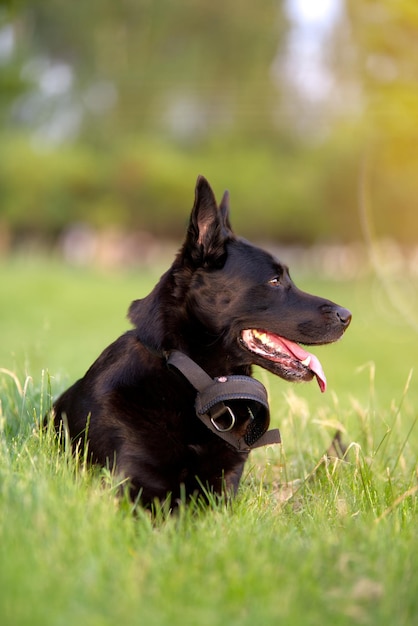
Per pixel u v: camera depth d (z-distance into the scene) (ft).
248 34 223.51
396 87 85.81
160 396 14.24
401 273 125.59
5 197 216.54
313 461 17.75
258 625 9.21
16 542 10.46
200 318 14.82
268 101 222.89
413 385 40.81
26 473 12.51
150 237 238.27
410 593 10.19
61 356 40.75
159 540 11.37
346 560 10.82
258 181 218.79
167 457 13.94
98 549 10.63
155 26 224.33
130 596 9.54
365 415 18.89
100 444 14.11
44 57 221.46
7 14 91.20
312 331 15.29
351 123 201.67
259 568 10.44
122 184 216.13
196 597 9.71
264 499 14.98
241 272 15.05
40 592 9.45
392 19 80.79
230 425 14.21
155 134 226.38
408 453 18.62
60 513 11.16
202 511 13.89
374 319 98.22
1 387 18.53
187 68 223.71
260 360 15.28
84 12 218.18
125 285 120.98
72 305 83.56
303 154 225.97
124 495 13.15
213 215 14.87
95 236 228.63
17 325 59.93
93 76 221.25
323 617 9.70
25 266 148.46
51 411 16.03
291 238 241.96
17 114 218.79
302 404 19.19
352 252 218.79
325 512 13.84
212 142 225.35
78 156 214.69
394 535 12.30
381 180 164.04
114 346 15.10
